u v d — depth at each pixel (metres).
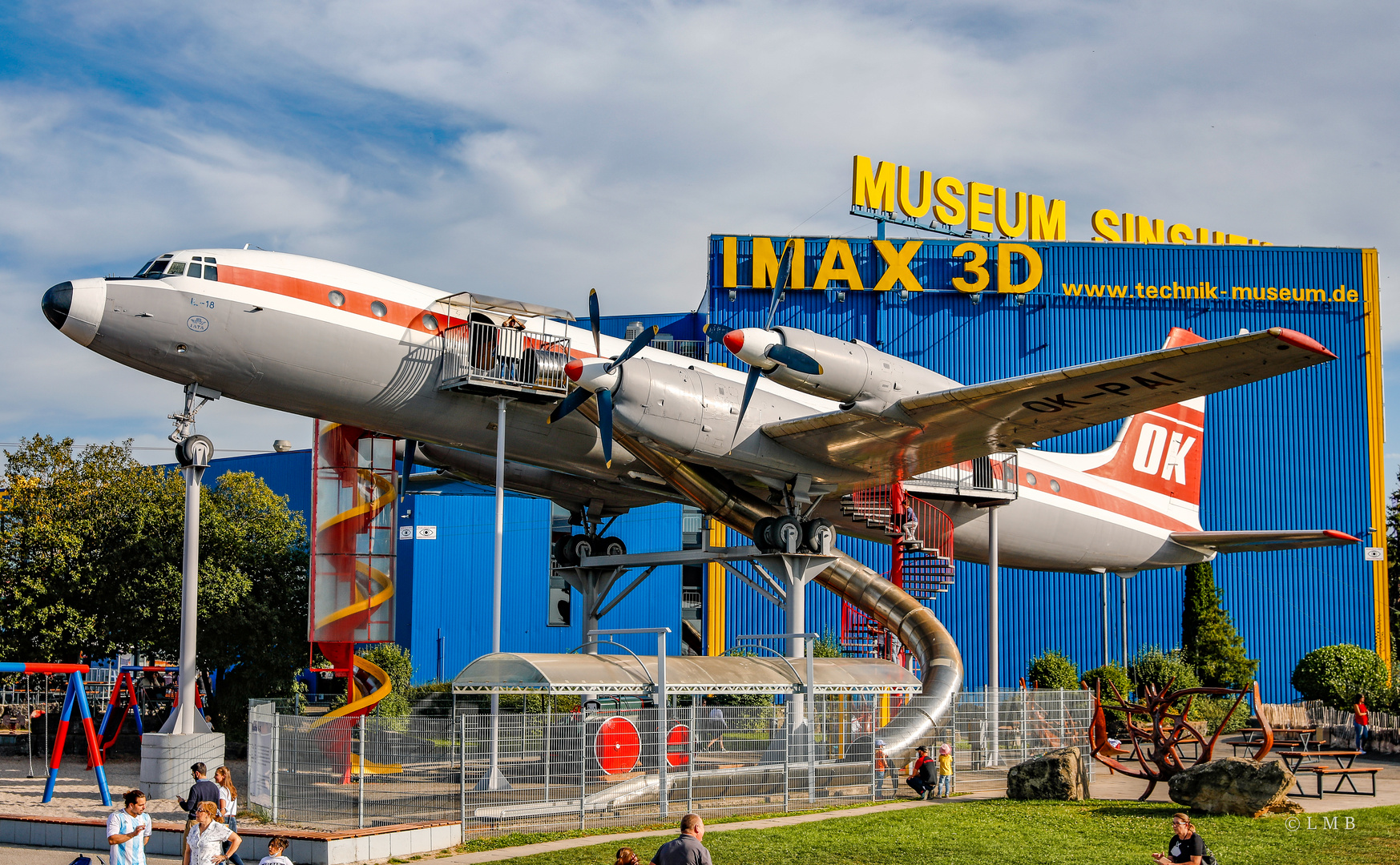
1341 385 41.00
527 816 15.74
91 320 19.09
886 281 39.69
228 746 27.17
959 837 14.92
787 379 20.27
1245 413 40.75
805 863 13.41
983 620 39.62
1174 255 41.19
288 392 21.12
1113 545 32.25
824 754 19.19
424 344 21.66
